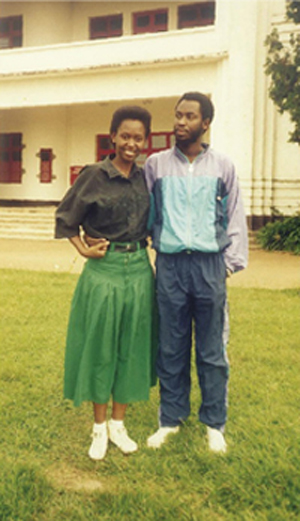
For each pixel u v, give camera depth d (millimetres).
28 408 3332
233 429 3008
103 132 17797
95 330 2674
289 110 10945
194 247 2680
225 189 2775
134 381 2783
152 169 2824
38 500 2287
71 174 18328
